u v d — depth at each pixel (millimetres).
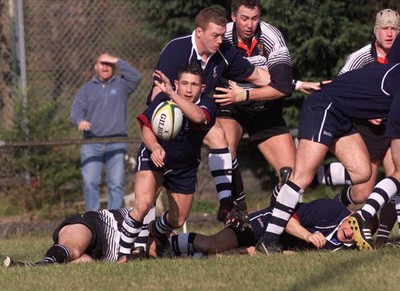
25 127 51406
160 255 32281
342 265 24812
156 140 28375
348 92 30062
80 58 56094
